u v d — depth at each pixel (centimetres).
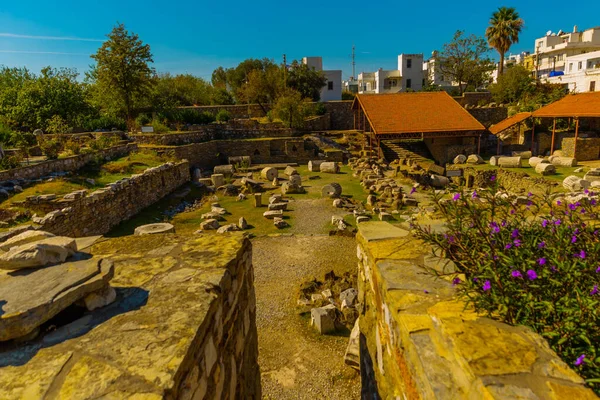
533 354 209
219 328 308
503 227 338
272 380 672
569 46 6862
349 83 8469
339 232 1509
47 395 192
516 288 258
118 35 3491
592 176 2064
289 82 5069
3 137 2281
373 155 3422
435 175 2648
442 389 208
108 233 1598
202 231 1606
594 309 233
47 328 249
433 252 354
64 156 2020
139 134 3166
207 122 4044
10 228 1180
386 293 324
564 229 310
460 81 5459
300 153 3494
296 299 986
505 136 3741
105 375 205
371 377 427
